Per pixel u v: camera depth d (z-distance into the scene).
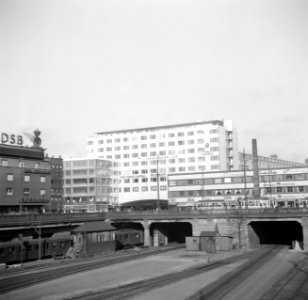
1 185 92.25
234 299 42.16
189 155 163.88
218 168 159.38
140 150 171.88
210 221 94.88
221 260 72.50
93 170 156.12
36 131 110.12
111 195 166.00
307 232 83.88
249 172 128.88
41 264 68.06
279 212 87.31
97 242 84.31
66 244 81.25
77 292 47.88
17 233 77.25
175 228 119.75
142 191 169.00
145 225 101.44
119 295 45.78
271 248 90.00
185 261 72.94
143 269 64.56
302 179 119.50
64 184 159.62
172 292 46.62
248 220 90.94
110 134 178.75
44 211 103.50
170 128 168.25
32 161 102.00
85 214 94.19
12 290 48.94
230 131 170.75
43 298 44.97
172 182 139.75
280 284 48.97
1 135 98.56
